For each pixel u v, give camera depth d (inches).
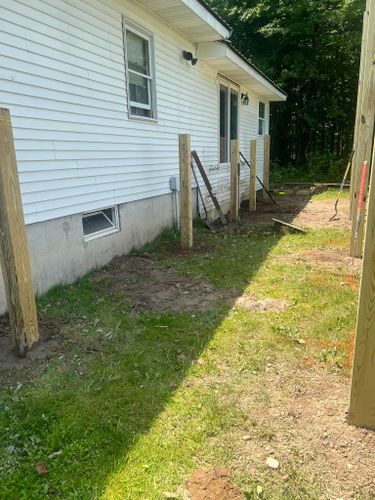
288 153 758.5
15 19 130.7
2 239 103.7
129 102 205.2
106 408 89.8
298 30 641.6
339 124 717.9
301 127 726.5
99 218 194.2
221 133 380.2
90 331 126.6
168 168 260.1
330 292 157.1
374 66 187.6
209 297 156.1
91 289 163.5
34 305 114.7
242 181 452.4
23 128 137.6
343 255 212.4
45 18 143.9
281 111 718.5
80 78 165.3
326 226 292.4
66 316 136.6
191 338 122.4
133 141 212.8
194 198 311.0
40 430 83.0
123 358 111.1
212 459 75.8
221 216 308.2
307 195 497.4
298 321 133.0
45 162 149.3
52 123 151.3
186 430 83.0
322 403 91.7
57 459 75.6
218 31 258.7
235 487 69.9
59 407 90.2
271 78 696.4
